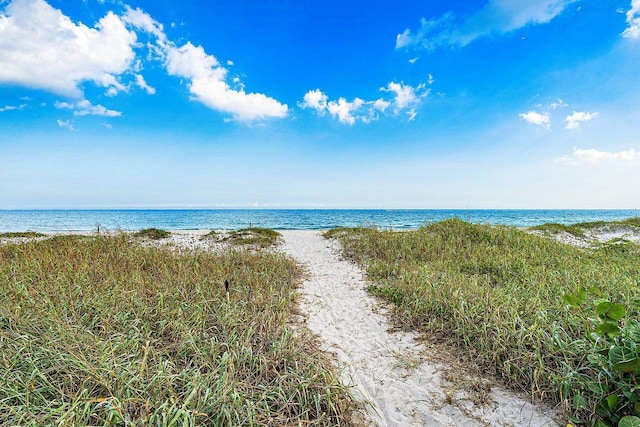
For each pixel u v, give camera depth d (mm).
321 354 3861
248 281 6094
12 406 2295
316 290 6723
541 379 3043
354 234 13594
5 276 5195
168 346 3480
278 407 2738
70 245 8195
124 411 2354
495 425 2717
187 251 8828
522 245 9430
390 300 5891
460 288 5195
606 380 2645
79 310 4137
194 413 2271
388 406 2998
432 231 11914
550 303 4410
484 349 3654
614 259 8039
